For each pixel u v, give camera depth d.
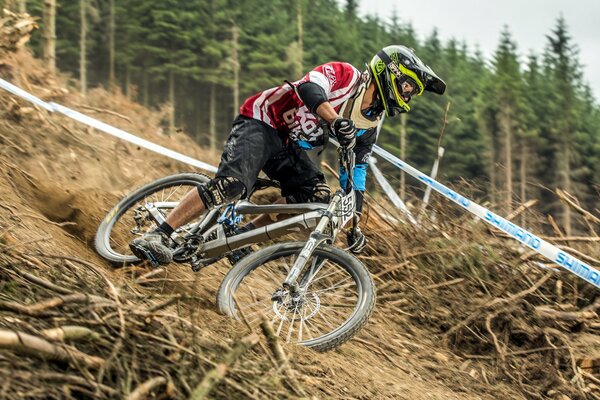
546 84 50.91
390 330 4.32
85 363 2.12
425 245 5.01
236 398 2.30
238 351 2.38
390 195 5.38
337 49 51.06
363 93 3.58
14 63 6.53
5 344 1.95
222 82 42.97
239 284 3.53
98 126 5.07
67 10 41.00
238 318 3.39
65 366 2.12
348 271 3.45
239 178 3.56
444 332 4.46
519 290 4.77
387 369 3.70
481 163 42.06
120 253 4.21
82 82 34.94
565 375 4.16
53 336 2.12
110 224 4.15
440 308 4.58
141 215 4.06
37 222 3.91
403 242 4.98
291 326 3.35
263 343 2.99
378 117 3.71
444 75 53.81
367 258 4.93
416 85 3.56
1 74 6.28
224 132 45.22
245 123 3.66
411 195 5.66
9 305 2.23
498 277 4.84
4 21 6.57
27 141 5.35
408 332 4.39
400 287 4.74
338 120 3.37
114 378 2.20
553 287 4.84
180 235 3.78
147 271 3.88
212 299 3.89
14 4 7.29
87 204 4.49
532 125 45.25
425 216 5.23
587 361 4.18
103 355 2.25
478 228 5.11
